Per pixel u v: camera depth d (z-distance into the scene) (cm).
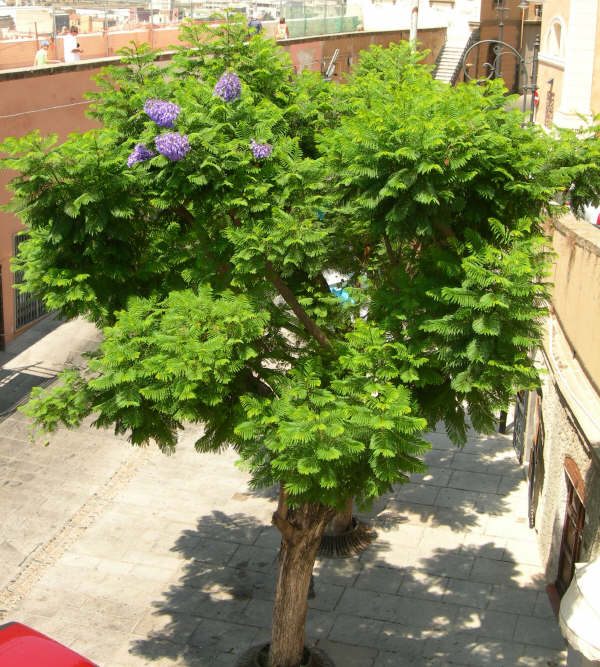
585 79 2578
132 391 962
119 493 1738
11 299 2234
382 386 968
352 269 1315
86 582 1484
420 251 1108
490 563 1548
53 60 2277
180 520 1662
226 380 943
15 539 1578
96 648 1332
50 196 985
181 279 1135
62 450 1861
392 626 1394
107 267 1070
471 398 1034
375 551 1579
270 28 3078
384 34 3809
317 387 1037
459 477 1814
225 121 1017
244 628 1387
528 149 1004
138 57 1230
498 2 4503
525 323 959
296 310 1124
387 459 957
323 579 1506
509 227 1038
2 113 2077
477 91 1105
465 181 941
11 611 1405
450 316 945
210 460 1870
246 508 1705
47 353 2208
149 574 1511
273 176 1018
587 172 1074
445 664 1309
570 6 2552
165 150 946
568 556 1416
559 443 1455
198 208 1028
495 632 1379
